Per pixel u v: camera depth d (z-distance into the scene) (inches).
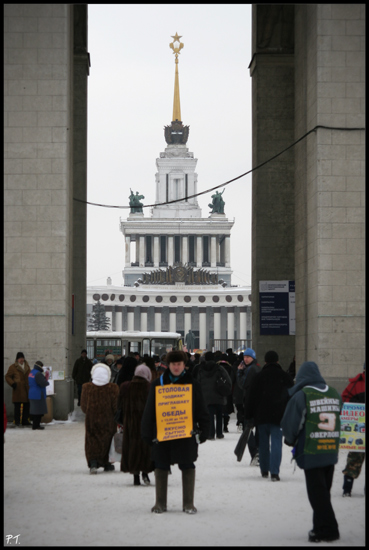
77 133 1625.2
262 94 1573.6
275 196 1574.8
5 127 1178.0
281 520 460.4
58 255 1171.3
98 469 687.1
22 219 1174.3
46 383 1050.1
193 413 482.6
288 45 1576.0
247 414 641.0
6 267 1171.3
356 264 1109.7
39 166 1176.8
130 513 481.4
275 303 1529.3
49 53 1181.7
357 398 548.4
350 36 1123.3
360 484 603.2
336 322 1103.0
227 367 1109.1
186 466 481.4
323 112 1120.2
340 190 1115.9
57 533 423.5
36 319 1167.0
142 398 589.6
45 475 647.8
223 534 421.4
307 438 419.2
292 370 1296.8
